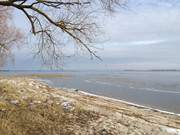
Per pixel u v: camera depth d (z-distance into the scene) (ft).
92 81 237.04
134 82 226.99
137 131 40.37
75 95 76.43
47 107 41.81
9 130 30.37
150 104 94.73
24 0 27.20
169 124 53.88
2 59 85.71
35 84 77.15
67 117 39.50
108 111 50.06
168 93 133.49
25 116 35.73
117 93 127.95
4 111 35.32
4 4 27.20
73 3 27.76
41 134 32.35
